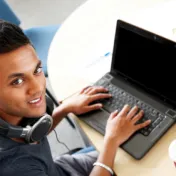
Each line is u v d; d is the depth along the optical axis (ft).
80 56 4.38
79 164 3.70
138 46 3.26
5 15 5.38
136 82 3.55
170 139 3.05
